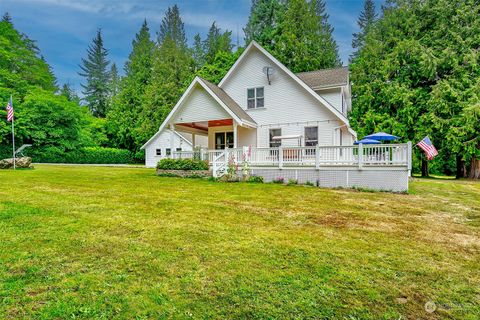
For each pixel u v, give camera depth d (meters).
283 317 2.37
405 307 2.57
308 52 27.50
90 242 3.96
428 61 19.66
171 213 5.79
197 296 2.66
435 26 21.42
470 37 19.16
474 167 19.45
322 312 2.45
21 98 29.69
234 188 9.88
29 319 2.27
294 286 2.87
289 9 28.28
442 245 4.21
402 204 7.57
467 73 18.78
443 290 2.88
